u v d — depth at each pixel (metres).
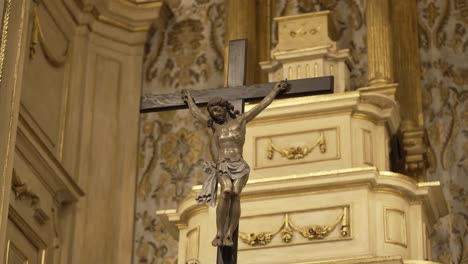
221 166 5.65
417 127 11.07
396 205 9.23
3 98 4.82
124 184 11.91
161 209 11.79
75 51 12.23
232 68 6.34
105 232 11.60
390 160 10.81
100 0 12.40
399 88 11.39
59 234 11.28
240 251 9.12
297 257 8.98
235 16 12.18
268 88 6.18
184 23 12.80
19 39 5.03
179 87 12.45
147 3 12.66
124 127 12.20
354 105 9.84
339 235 8.97
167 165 12.01
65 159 11.66
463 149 11.16
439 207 9.80
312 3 12.37
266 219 9.19
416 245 9.25
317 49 10.85
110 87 12.34
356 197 9.09
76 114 11.95
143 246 11.62
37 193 10.69
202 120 5.94
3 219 4.70
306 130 9.90
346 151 9.73
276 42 12.25
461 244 10.71
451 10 11.94
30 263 10.64
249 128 10.04
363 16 12.09
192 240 9.60
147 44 12.77
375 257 8.69
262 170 9.84
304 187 9.20
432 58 11.71
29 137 10.25
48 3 11.58
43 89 11.37
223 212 5.56
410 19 11.91
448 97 11.45
